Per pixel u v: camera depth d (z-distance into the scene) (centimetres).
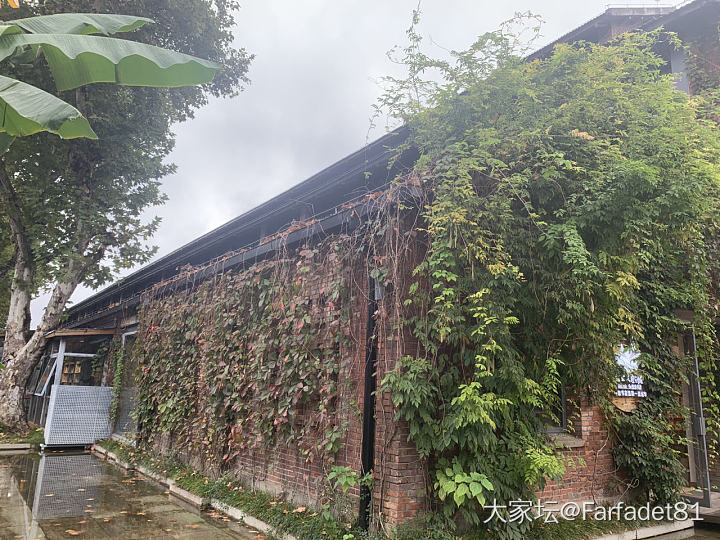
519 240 415
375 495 427
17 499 631
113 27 306
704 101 628
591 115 442
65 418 1083
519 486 422
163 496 660
